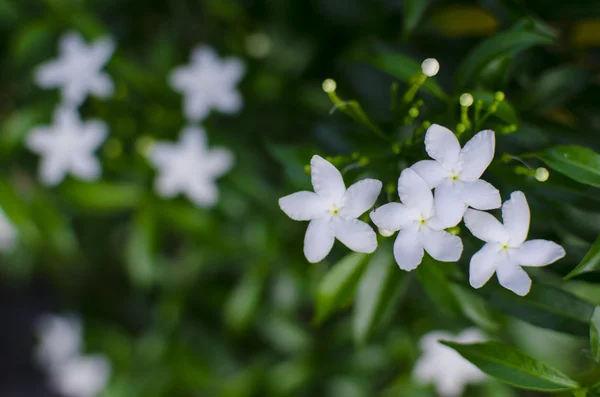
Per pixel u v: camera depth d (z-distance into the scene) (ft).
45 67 1.64
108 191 1.67
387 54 1.29
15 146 1.70
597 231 1.28
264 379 1.92
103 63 1.63
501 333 1.60
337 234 1.20
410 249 1.18
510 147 1.29
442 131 1.17
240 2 1.80
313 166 1.20
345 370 1.86
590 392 1.18
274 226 1.67
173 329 2.02
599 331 1.18
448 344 1.21
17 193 1.65
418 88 1.26
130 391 2.11
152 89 1.68
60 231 1.68
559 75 1.35
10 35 1.89
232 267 1.94
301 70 1.75
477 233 1.19
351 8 1.62
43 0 1.73
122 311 2.33
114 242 2.17
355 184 1.20
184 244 1.96
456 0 1.50
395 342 1.78
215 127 1.74
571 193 1.26
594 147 1.32
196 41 1.89
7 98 2.07
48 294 3.28
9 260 2.26
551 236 1.29
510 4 1.33
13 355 3.29
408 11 1.36
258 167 1.72
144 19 1.94
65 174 1.67
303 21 1.73
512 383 1.19
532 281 1.24
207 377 1.99
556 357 1.57
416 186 1.17
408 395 1.83
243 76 1.75
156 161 1.64
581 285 1.44
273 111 1.74
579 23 1.45
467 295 1.33
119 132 1.69
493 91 1.30
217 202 1.69
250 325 2.02
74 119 1.65
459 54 1.50
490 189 1.16
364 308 1.33
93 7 1.84
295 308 1.98
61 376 2.47
